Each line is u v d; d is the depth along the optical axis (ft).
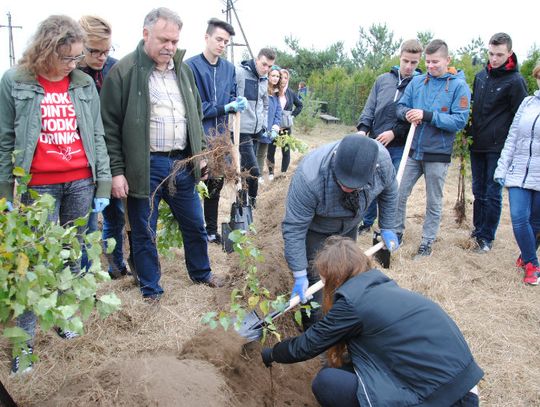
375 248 11.66
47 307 6.77
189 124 11.78
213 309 12.10
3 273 6.65
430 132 15.88
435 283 15.02
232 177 13.91
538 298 14.71
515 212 15.29
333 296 8.25
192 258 13.24
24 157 9.18
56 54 8.78
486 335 12.52
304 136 53.93
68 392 7.77
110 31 11.41
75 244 7.79
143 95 10.94
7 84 9.01
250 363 10.05
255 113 19.35
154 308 11.89
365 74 58.95
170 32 10.51
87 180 10.24
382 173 10.11
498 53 16.33
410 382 7.21
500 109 16.79
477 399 7.31
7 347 9.84
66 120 9.61
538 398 10.47
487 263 16.87
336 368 8.35
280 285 12.69
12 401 7.89
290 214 9.95
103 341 10.52
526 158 14.87
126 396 7.42
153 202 11.85
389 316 7.40
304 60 87.66
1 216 6.77
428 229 17.03
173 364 8.31
